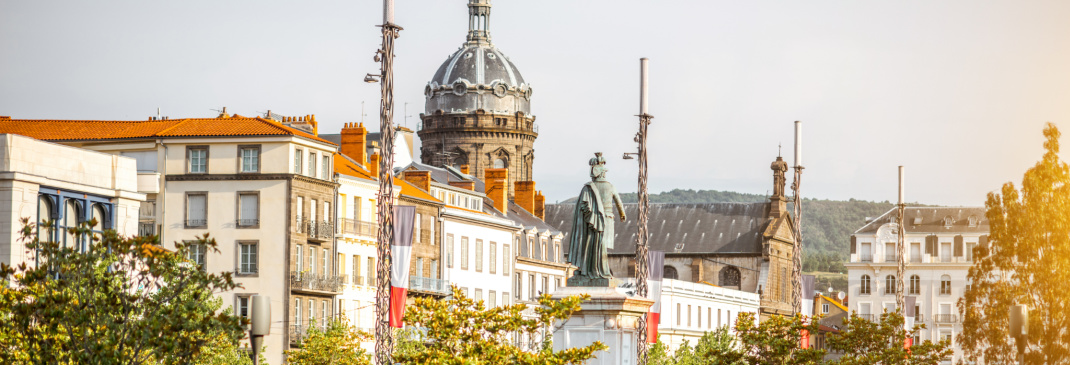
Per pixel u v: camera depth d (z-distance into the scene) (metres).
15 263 124.06
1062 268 158.75
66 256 88.06
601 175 103.12
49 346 83.75
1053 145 162.75
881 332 158.75
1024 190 162.75
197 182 197.00
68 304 84.19
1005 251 163.12
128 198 140.12
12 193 124.31
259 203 196.00
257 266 195.50
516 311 91.50
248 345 193.88
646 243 150.25
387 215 123.69
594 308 98.44
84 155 135.62
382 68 123.44
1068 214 159.88
